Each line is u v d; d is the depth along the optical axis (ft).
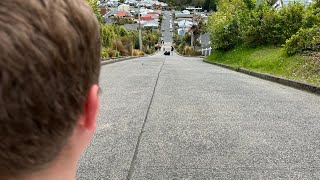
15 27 1.25
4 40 1.24
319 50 32.32
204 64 62.59
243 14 68.44
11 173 1.39
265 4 63.10
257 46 55.21
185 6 416.05
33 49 1.27
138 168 7.95
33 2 1.28
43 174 1.46
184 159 8.55
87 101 1.52
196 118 13.08
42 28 1.29
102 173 7.63
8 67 1.24
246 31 57.41
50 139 1.42
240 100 17.40
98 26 1.52
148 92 19.81
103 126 11.67
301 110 14.92
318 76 25.62
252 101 17.16
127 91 20.27
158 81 25.93
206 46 132.26
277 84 25.99
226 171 7.85
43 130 1.37
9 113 1.28
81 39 1.41
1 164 1.36
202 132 11.05
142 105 15.62
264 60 40.81
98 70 1.55
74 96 1.43
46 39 1.30
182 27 295.28
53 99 1.36
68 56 1.36
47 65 1.30
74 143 1.55
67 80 1.38
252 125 12.08
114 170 7.81
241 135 10.76
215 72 37.37
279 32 51.57
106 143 9.75
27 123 1.32
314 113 14.28
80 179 7.27
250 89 21.98
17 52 1.25
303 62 31.04
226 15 77.15
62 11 1.34
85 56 1.44
